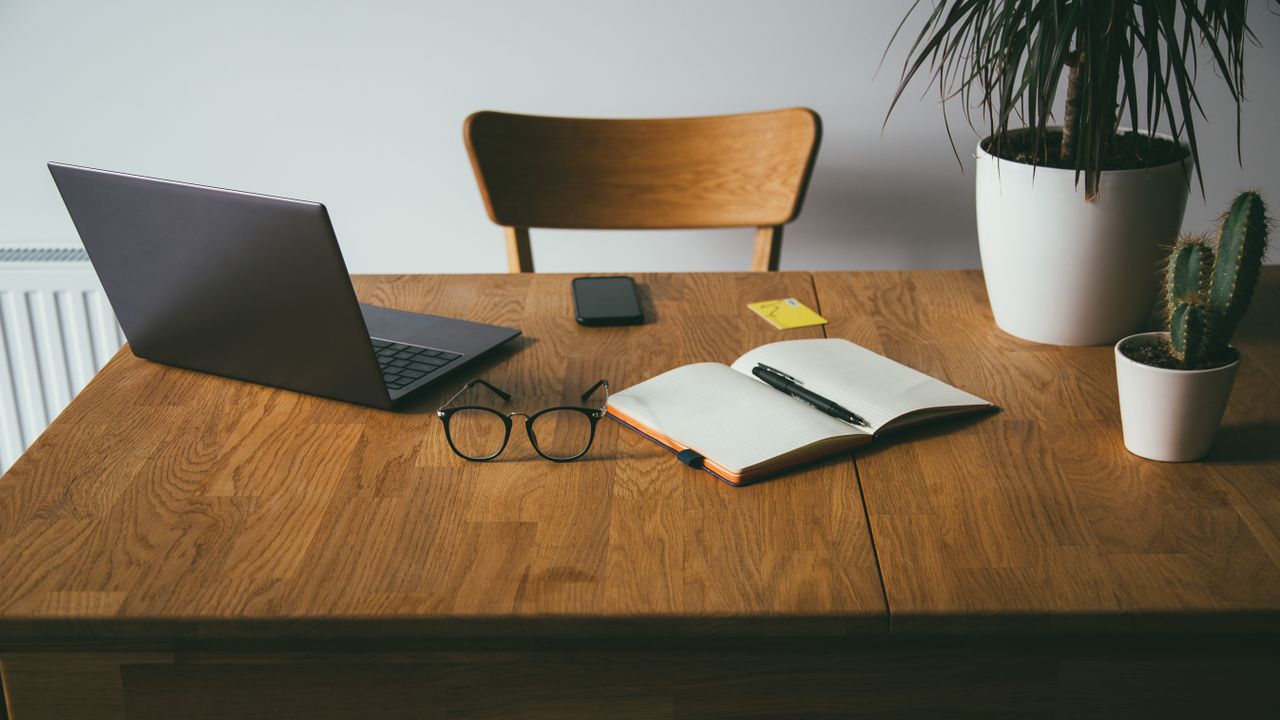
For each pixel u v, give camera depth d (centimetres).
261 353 121
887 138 220
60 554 94
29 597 89
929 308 148
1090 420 116
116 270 123
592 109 221
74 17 213
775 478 106
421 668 92
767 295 153
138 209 115
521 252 194
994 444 112
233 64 218
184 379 127
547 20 214
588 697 93
